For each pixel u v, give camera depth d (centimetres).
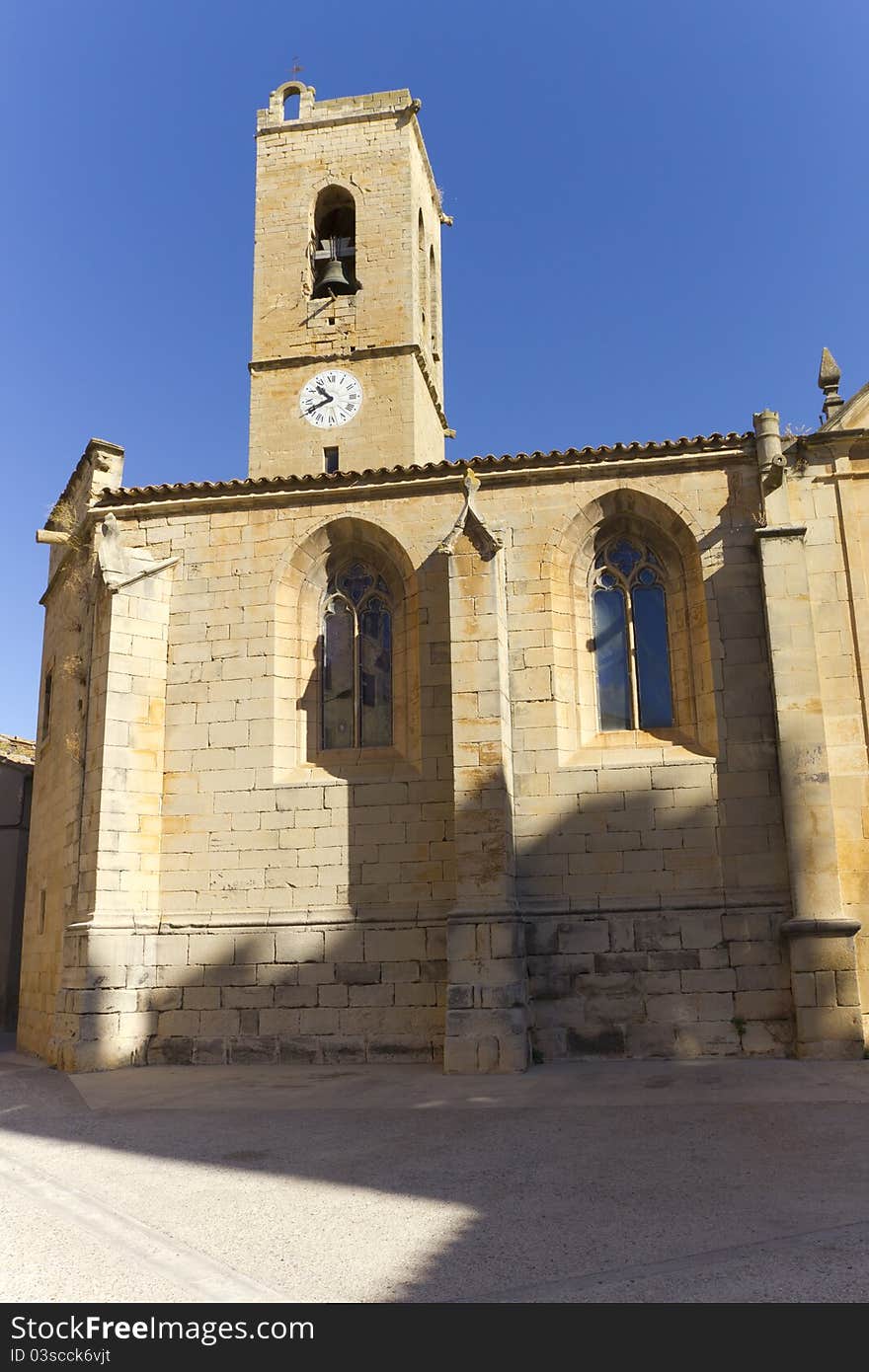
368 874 1689
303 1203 754
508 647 1733
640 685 1756
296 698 1827
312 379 2778
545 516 1778
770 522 1695
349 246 2945
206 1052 1648
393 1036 1609
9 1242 674
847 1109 1067
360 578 1881
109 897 1681
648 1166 838
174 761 1791
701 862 1614
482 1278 576
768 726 1641
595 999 1577
